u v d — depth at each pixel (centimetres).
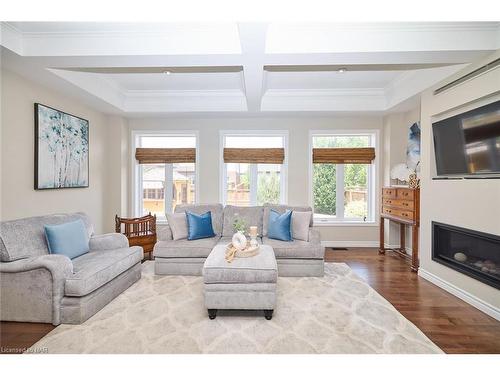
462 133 278
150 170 525
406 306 265
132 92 442
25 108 306
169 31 254
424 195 342
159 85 414
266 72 357
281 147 511
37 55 255
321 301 272
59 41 256
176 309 254
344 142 512
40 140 322
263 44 236
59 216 296
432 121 332
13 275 227
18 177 297
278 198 519
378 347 197
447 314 249
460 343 205
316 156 502
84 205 414
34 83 318
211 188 509
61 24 242
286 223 367
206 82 401
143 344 200
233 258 260
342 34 251
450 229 297
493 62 245
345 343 202
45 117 330
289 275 339
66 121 368
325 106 444
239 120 505
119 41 256
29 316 227
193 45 255
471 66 270
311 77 378
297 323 230
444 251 319
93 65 277
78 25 245
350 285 314
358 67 340
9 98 286
